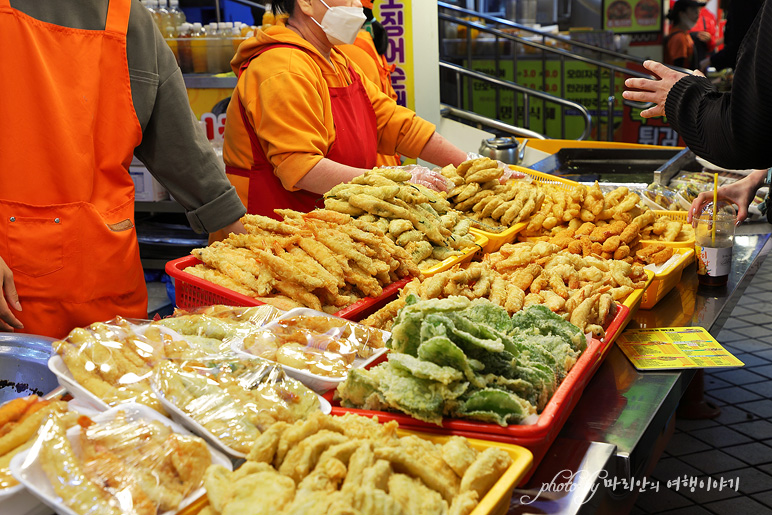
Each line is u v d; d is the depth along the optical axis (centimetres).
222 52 397
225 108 401
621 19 752
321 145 248
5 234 185
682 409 320
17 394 146
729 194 255
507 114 788
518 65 775
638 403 145
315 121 247
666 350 173
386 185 207
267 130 245
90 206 193
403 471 99
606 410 142
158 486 93
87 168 192
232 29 395
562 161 402
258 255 177
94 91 191
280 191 267
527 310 149
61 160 186
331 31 259
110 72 194
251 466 95
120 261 203
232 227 224
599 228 224
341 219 191
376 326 158
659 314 201
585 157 400
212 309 155
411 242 199
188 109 214
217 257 181
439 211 230
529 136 475
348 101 275
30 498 93
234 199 223
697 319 197
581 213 238
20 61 180
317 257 171
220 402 111
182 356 125
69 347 121
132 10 197
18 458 94
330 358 133
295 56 249
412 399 112
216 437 105
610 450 123
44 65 182
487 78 591
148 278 447
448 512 94
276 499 89
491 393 110
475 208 248
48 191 187
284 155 243
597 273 185
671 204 281
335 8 255
